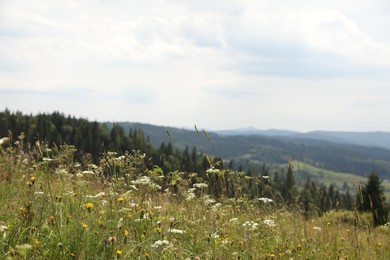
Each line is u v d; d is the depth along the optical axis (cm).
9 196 517
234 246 538
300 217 802
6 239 380
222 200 704
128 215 509
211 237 523
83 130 6731
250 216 684
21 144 691
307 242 675
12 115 7419
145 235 470
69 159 624
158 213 576
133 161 598
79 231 425
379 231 800
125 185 573
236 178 724
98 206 522
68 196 514
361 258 630
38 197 488
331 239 705
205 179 699
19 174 640
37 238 402
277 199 782
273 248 586
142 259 427
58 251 384
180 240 514
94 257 404
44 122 7519
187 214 591
